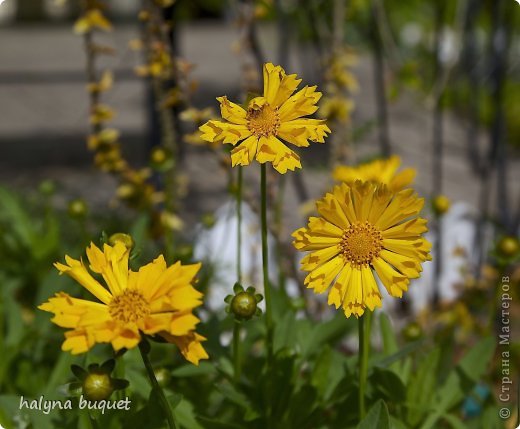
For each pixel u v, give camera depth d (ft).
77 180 6.66
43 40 17.72
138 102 10.39
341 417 2.15
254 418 2.10
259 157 1.82
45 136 8.75
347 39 4.17
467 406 2.59
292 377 2.21
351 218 1.82
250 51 3.01
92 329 1.66
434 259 3.72
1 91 11.46
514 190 6.85
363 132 3.20
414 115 9.15
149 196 2.93
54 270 2.59
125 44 4.29
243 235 3.63
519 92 8.91
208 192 6.07
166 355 2.44
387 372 2.17
